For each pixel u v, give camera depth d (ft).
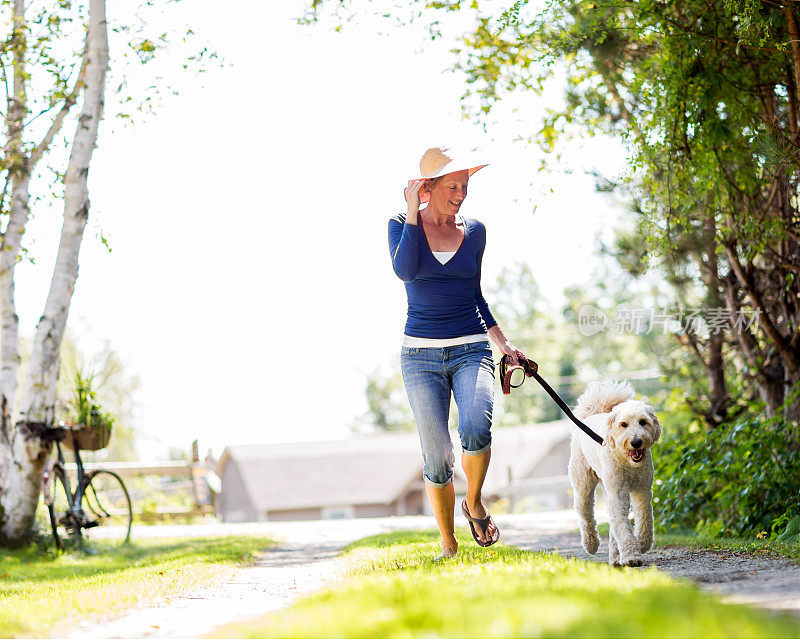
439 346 20.20
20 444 39.19
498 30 36.19
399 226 20.61
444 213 19.97
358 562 24.08
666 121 30.40
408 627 11.41
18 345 42.50
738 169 30.96
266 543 41.04
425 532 36.45
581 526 25.44
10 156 41.04
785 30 29.45
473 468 20.42
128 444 104.32
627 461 21.97
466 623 11.16
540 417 203.72
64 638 14.47
